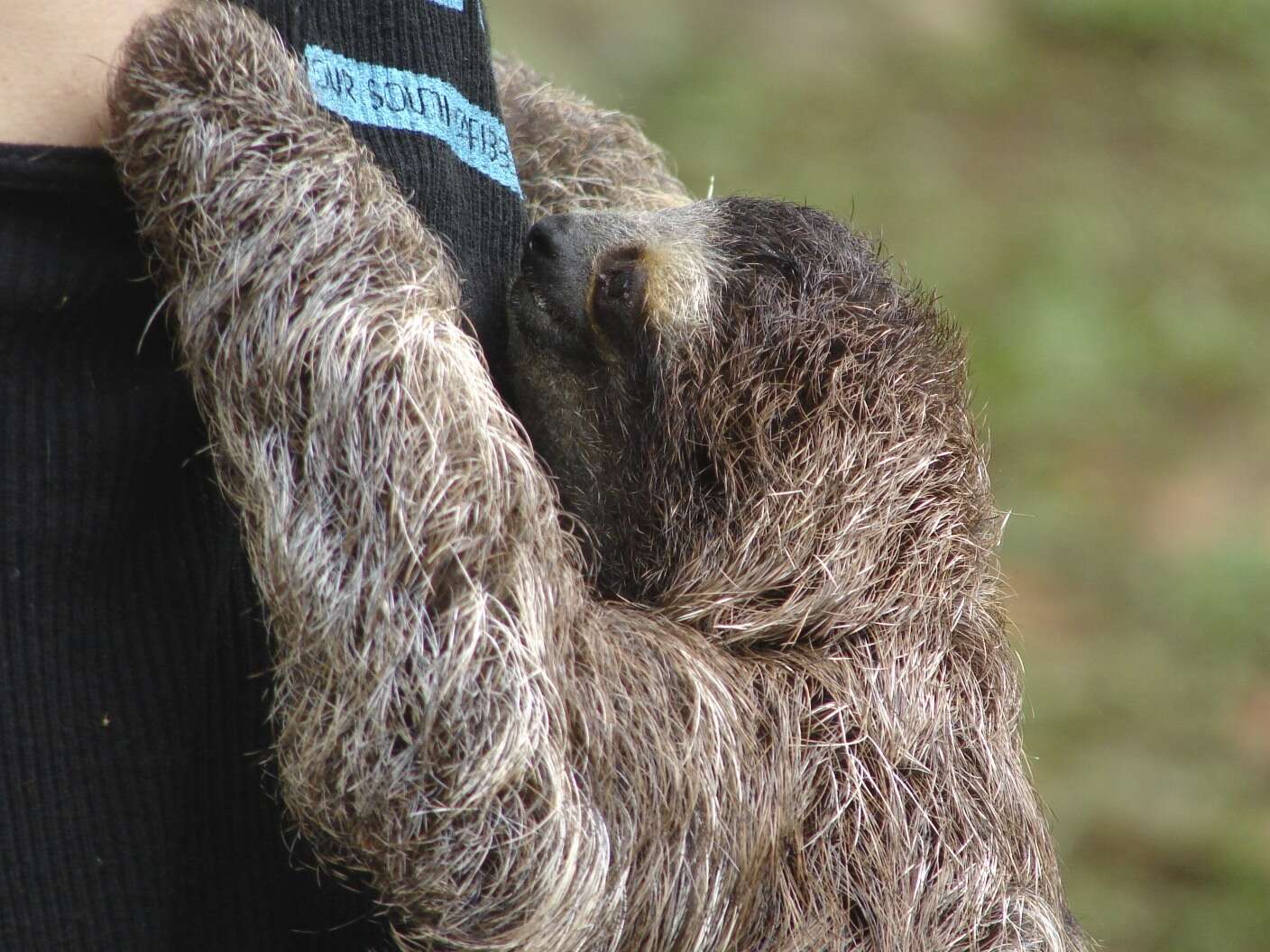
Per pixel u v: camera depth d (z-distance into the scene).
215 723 4.44
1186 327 17.36
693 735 4.94
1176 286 18.05
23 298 3.79
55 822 4.04
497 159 5.53
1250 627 13.50
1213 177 20.17
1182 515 14.88
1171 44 22.67
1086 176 19.66
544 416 6.06
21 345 3.85
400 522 4.36
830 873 5.25
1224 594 13.69
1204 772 12.00
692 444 5.89
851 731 5.44
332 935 4.79
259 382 4.32
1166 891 10.95
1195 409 16.48
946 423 6.18
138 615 4.14
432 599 4.38
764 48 19.86
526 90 7.82
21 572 3.92
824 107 19.39
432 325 4.58
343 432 4.36
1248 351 17.38
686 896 4.83
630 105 17.92
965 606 5.94
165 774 4.21
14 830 3.99
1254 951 10.47
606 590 6.15
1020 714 6.20
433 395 4.48
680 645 5.19
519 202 5.73
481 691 4.39
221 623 4.44
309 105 4.56
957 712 5.75
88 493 3.96
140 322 4.09
